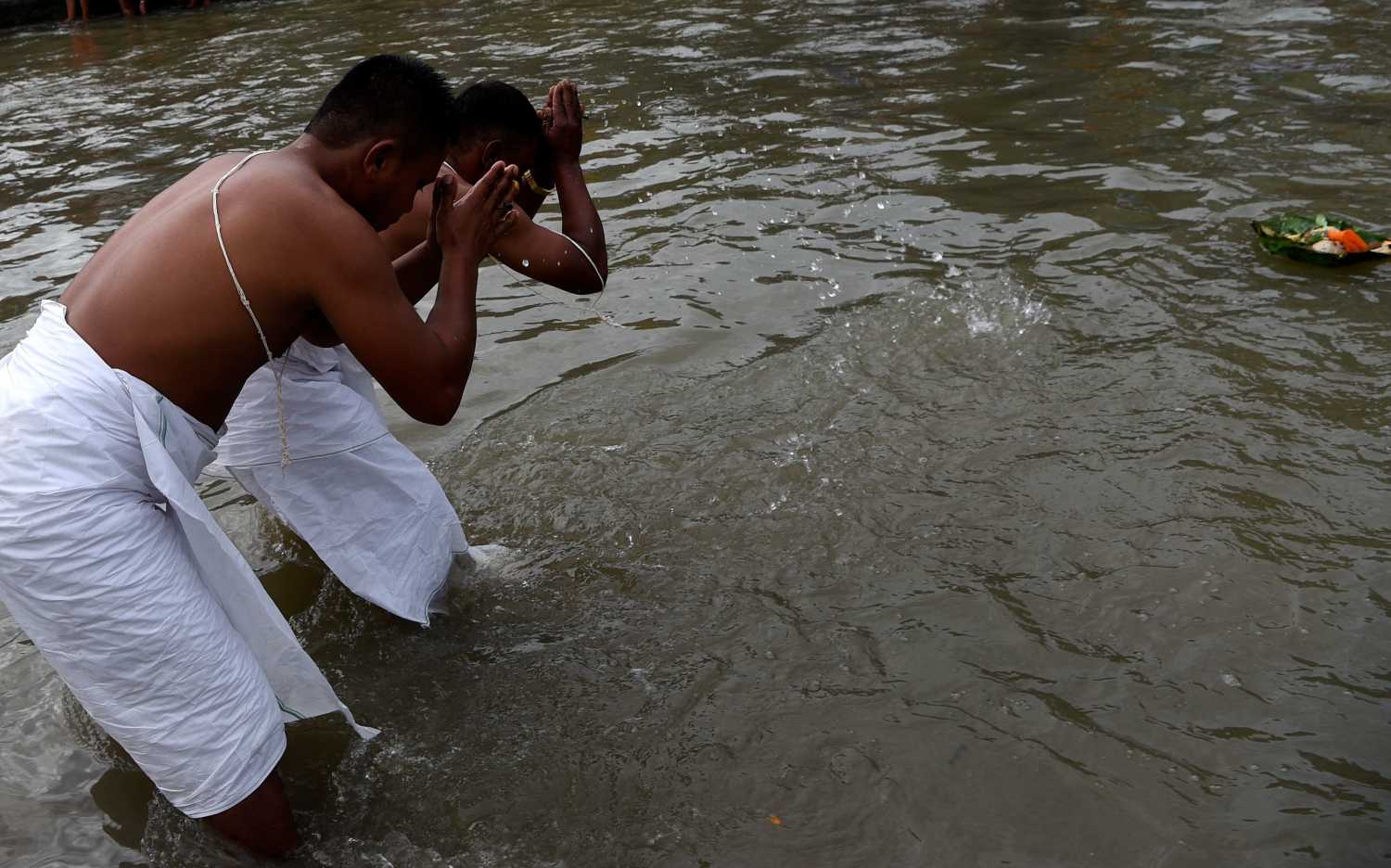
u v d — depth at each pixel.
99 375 2.08
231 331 2.18
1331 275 4.46
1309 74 7.12
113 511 2.09
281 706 2.46
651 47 9.20
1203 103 6.70
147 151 7.38
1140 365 3.89
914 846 2.21
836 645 2.76
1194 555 2.96
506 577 3.11
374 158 2.36
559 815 2.36
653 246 5.25
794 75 8.00
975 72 7.75
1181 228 4.98
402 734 2.61
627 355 4.28
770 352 4.21
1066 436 3.52
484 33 10.34
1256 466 3.30
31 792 2.52
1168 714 2.48
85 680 2.14
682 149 6.54
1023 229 5.09
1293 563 2.90
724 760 2.46
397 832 2.36
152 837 2.39
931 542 3.11
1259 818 2.21
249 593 2.32
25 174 7.05
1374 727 2.40
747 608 2.92
